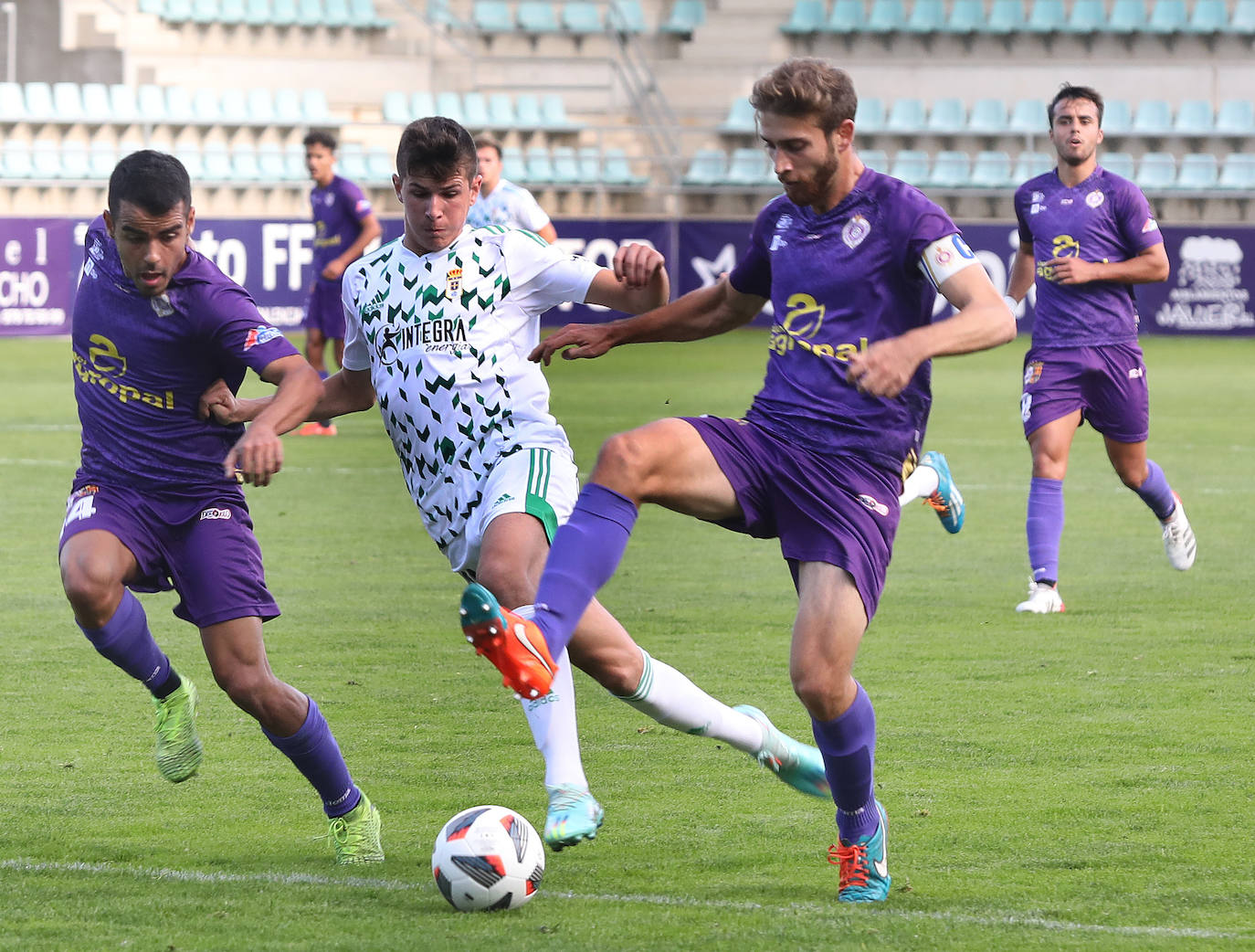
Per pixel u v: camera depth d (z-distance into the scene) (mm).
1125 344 20516
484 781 12836
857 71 79438
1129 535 25891
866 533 9836
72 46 75688
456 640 18344
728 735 10914
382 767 13242
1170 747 13609
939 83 79188
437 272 11367
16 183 67625
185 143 71875
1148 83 78125
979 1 79438
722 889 10094
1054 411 20391
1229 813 11680
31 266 64812
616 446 9844
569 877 10375
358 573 22594
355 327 11812
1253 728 14234
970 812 11773
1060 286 20625
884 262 9805
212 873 10430
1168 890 9953
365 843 10805
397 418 11625
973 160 74938
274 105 74250
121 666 11250
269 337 10625
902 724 14430
